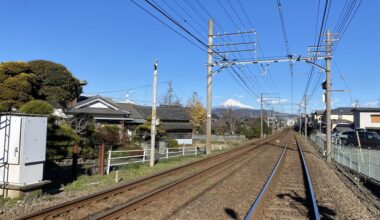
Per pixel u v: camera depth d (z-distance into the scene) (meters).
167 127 55.28
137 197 10.59
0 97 22.45
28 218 7.94
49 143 18.91
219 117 111.06
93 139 26.45
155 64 21.92
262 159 26.34
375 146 38.03
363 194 13.25
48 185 13.41
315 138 58.50
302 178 16.59
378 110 61.34
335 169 22.03
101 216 8.27
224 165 22.14
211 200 11.23
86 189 12.83
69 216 8.80
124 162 21.44
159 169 19.92
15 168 10.84
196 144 55.94
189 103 84.12
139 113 54.69
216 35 28.95
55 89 27.91
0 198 10.52
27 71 23.94
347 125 76.75
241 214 9.47
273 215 9.42
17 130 10.90
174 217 9.06
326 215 9.70
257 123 95.56
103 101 41.25
